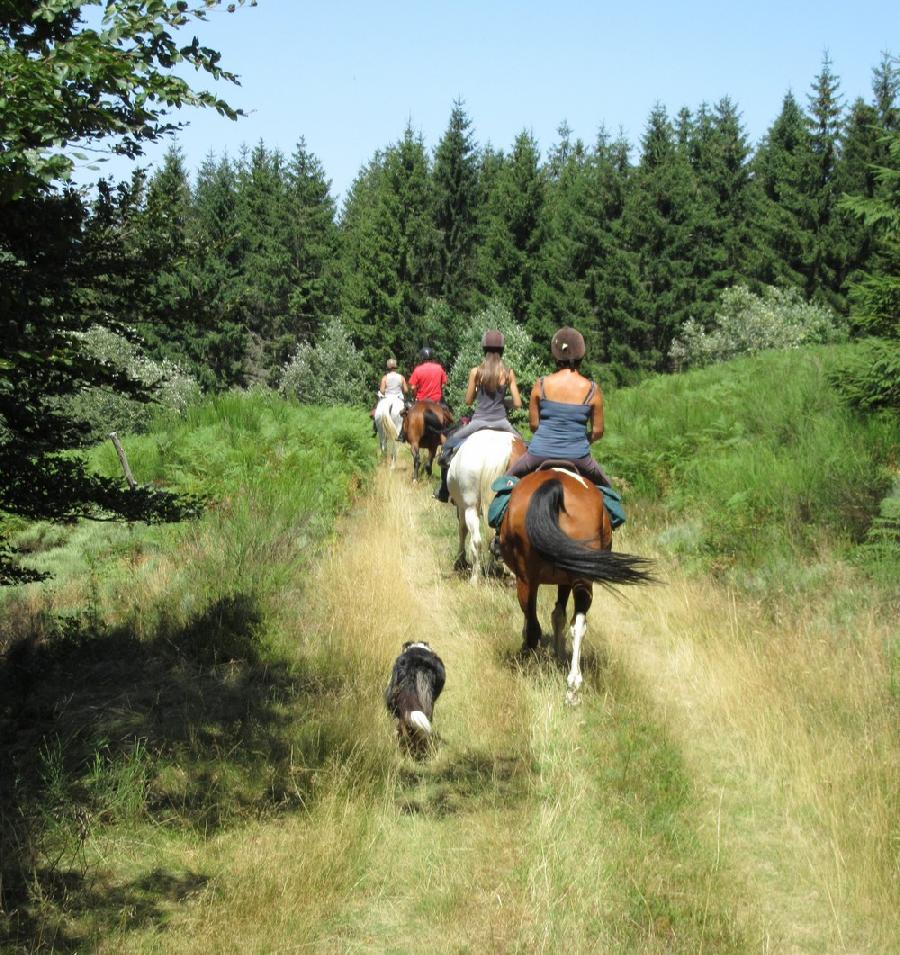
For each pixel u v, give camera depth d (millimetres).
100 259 5629
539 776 5660
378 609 8625
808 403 13539
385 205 54094
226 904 4262
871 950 4062
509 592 9609
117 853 4703
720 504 10828
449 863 4727
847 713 6031
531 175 51938
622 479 12992
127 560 10609
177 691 6805
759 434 13516
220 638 7715
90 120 4344
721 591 8914
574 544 6180
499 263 52219
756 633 7641
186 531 10617
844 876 4504
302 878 4473
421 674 6031
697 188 58875
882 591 7910
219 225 60250
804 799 5242
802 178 50094
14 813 4934
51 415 5812
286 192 65812
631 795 5379
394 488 16047
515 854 4809
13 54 4004
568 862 4660
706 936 4105
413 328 52688
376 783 5473
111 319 5660
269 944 3988
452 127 56438
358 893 4480
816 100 50406
